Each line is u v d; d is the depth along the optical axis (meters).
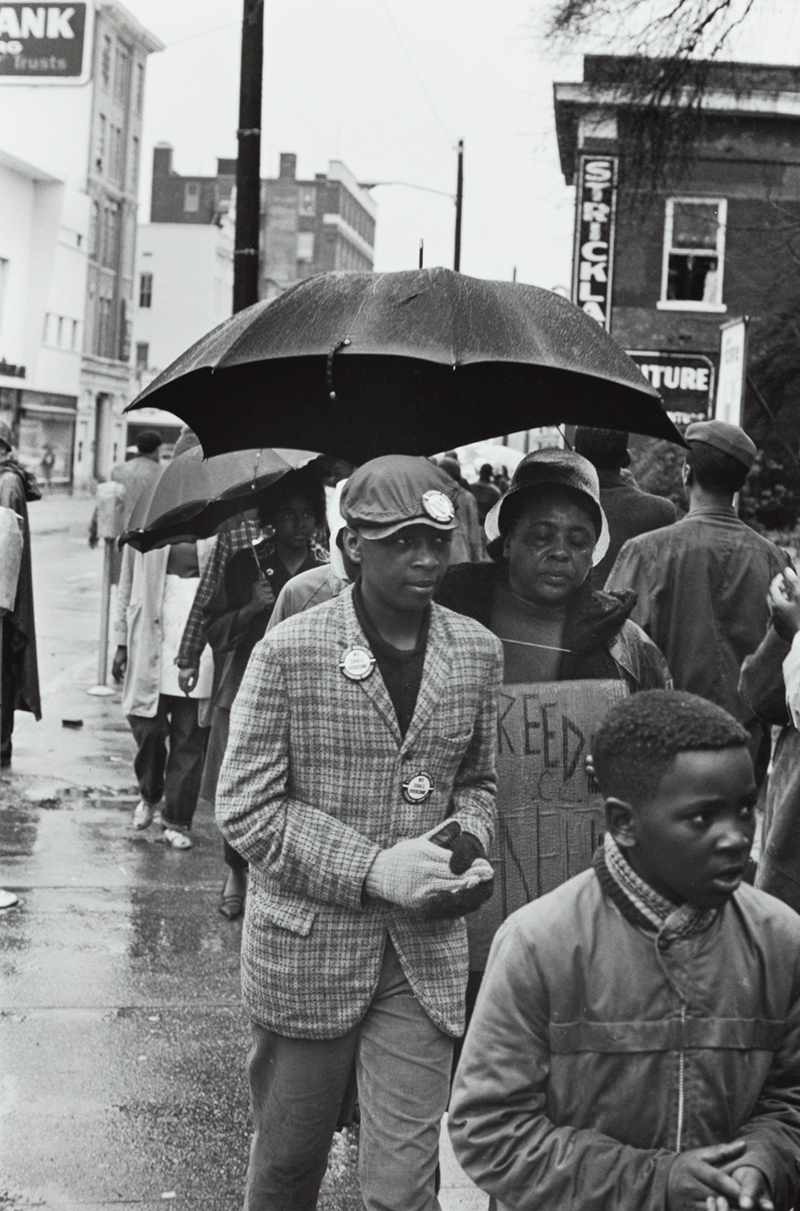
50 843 8.08
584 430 6.16
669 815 2.25
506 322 3.76
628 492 6.19
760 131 26.17
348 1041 3.29
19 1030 5.43
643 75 12.84
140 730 8.16
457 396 4.46
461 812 3.36
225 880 7.52
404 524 3.17
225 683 6.53
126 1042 5.36
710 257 26.84
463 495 12.00
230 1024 5.57
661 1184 2.26
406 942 3.27
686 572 5.36
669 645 5.38
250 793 3.21
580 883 2.42
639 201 14.59
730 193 26.42
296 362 4.34
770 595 3.96
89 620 17.95
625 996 2.35
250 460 6.35
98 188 72.69
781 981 2.38
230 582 6.42
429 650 3.32
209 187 111.94
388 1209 3.23
